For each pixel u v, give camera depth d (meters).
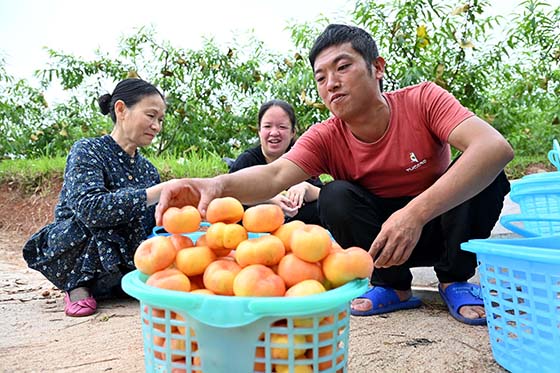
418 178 1.91
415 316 1.96
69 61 6.76
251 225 1.16
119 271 2.38
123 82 2.44
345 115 1.75
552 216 1.68
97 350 1.66
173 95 6.48
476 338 1.66
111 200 2.11
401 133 1.84
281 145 2.87
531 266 1.21
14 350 1.67
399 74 4.93
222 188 1.52
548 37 5.29
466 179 1.39
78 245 2.26
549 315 1.17
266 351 0.97
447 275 1.99
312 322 0.97
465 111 1.64
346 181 1.99
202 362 1.00
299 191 2.64
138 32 6.69
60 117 7.07
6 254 4.15
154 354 1.06
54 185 5.29
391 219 1.34
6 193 5.36
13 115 6.93
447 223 1.90
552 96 5.74
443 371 1.40
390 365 1.45
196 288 1.17
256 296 1.01
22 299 2.54
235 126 6.56
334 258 1.08
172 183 1.36
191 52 6.62
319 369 1.01
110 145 2.41
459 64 5.15
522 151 5.82
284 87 5.71
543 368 1.20
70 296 2.24
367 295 2.04
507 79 5.63
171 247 1.15
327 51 1.72
